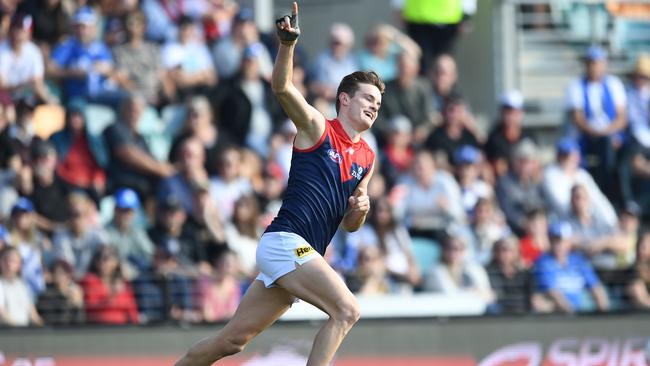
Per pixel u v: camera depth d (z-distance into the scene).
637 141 52.12
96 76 48.34
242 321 25.72
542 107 58.56
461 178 48.06
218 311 40.66
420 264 44.84
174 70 49.34
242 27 50.69
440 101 52.09
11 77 47.31
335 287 24.62
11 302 38.72
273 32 53.38
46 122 46.94
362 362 40.03
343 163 25.36
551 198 48.56
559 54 60.19
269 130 49.31
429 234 45.72
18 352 37.69
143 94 48.69
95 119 47.62
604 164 51.72
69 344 38.09
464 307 42.84
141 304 40.19
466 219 46.75
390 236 44.06
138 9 50.38
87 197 43.22
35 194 42.75
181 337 38.84
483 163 49.50
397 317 40.41
